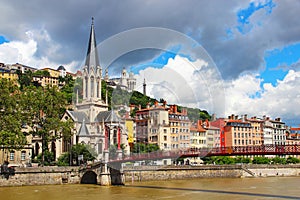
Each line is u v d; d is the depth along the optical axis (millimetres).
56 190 58375
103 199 47656
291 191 59031
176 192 56125
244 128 148875
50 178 67875
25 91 77875
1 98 68562
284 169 108938
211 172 94500
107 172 66562
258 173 104000
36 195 52188
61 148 97500
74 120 79375
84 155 79875
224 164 102625
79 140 79938
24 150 84438
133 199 47562
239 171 100250
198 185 70250
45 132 74625
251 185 71500
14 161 82500
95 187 63094
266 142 160250
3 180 63562
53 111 76062
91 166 69000
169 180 84500
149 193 54406
